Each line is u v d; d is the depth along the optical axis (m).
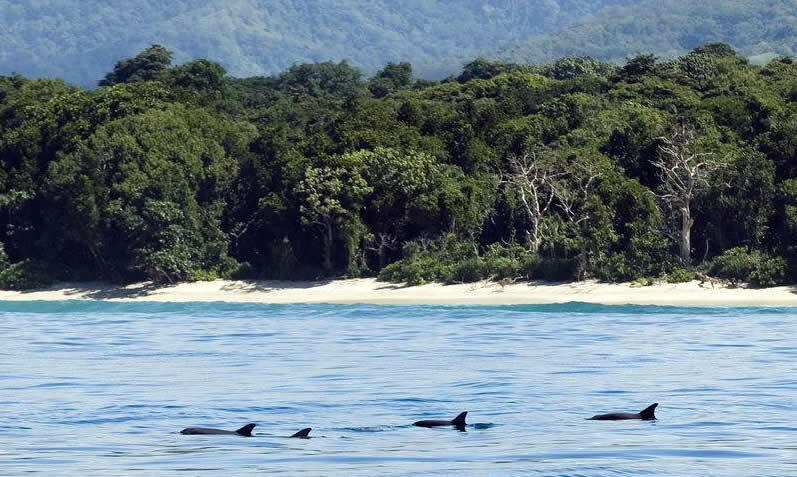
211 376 126.81
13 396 112.62
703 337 164.12
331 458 81.94
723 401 105.44
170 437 90.88
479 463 79.69
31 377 127.25
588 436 89.56
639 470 76.94
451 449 85.00
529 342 160.38
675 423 94.69
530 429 93.00
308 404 106.56
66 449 86.12
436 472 76.94
